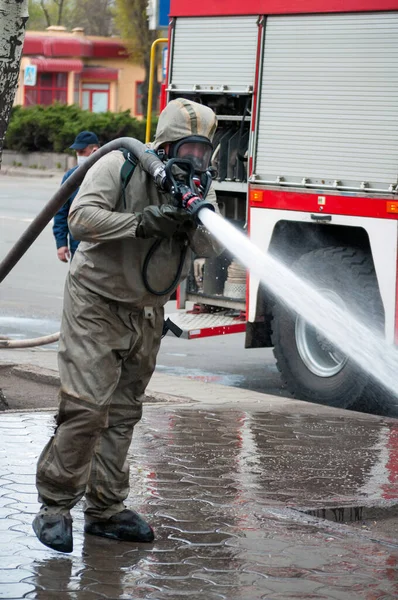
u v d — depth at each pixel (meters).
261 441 9.27
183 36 13.39
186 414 10.28
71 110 55.16
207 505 7.24
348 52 11.69
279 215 12.31
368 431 9.92
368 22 11.52
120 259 5.89
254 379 13.50
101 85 75.94
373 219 11.41
